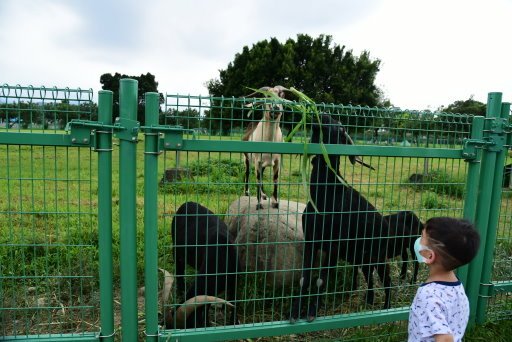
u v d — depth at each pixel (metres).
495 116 3.40
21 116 2.32
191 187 4.54
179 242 4.33
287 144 2.79
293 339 3.51
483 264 3.58
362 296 4.49
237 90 35.00
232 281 3.74
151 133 2.44
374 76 35.28
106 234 2.46
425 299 2.08
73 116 2.39
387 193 6.89
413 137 3.19
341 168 5.10
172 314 2.85
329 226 3.64
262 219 4.58
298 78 32.88
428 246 2.12
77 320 3.72
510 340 3.43
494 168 3.46
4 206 6.77
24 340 2.51
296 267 4.42
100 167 2.39
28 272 4.52
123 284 2.52
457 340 2.11
